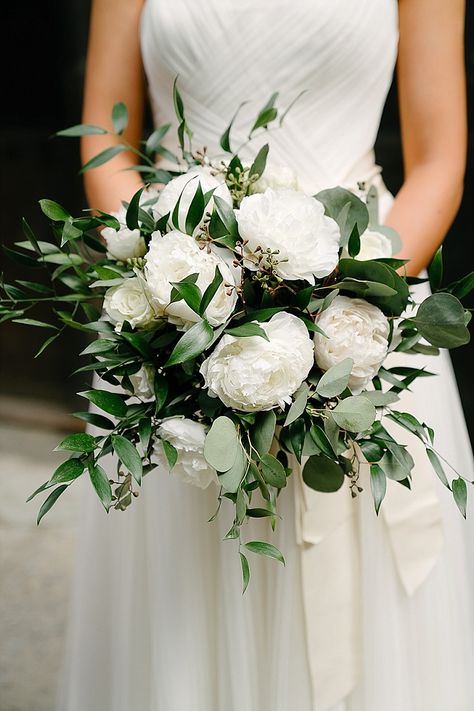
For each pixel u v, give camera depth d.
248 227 0.92
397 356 1.27
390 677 1.19
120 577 1.32
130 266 1.01
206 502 1.25
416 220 1.24
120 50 1.38
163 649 1.24
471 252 2.95
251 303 0.97
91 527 1.37
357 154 1.31
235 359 0.88
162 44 1.28
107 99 1.39
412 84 1.30
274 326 0.90
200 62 1.27
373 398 0.96
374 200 1.10
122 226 1.02
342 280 0.98
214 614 1.27
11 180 3.86
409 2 1.31
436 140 1.29
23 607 2.47
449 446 1.30
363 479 1.21
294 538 1.21
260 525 1.23
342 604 1.20
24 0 3.62
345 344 0.93
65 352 3.92
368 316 0.95
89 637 1.38
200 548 1.26
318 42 1.24
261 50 1.25
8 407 4.02
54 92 3.71
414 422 0.97
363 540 1.21
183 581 1.24
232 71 1.26
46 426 3.94
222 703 1.26
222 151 1.29
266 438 0.91
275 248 0.91
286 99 1.27
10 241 3.92
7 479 3.40
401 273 1.19
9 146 3.84
